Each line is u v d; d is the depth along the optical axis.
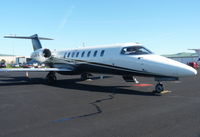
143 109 6.19
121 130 4.35
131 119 5.14
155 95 8.77
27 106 6.86
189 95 8.70
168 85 12.39
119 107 6.52
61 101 7.68
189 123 4.74
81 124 4.81
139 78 17.77
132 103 7.11
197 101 7.38
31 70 12.99
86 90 10.59
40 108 6.54
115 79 16.83
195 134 4.06
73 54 14.72
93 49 12.90
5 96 8.96
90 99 7.99
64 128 4.55
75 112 5.95
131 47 10.35
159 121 4.93
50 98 8.35
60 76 21.30
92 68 12.66
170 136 3.98
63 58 15.80
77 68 14.25
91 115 5.60
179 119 5.08
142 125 4.65
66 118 5.34
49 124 4.85
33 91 10.45
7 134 4.23
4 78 19.48
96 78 17.83
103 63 11.57
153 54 9.63
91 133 4.20
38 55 18.03
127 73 10.27
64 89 11.09
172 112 5.79
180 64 8.57
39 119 5.28
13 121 5.13
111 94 9.15
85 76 16.25
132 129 4.40
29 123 4.95
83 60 13.31
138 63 9.55
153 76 9.23
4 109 6.46
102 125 4.71
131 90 10.32
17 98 8.44
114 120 5.09
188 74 8.16
